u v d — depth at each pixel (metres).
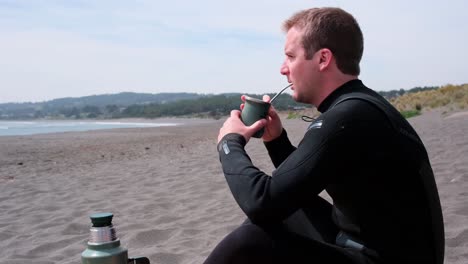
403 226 1.69
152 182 7.28
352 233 1.80
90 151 14.23
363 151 1.68
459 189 5.12
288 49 1.96
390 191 1.70
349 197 1.74
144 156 11.77
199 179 7.22
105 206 5.71
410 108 27.33
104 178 8.00
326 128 1.70
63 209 5.66
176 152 12.44
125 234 4.48
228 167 1.82
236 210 5.09
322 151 1.68
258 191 1.71
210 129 30.14
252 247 1.71
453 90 30.62
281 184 1.69
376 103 1.75
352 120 1.69
